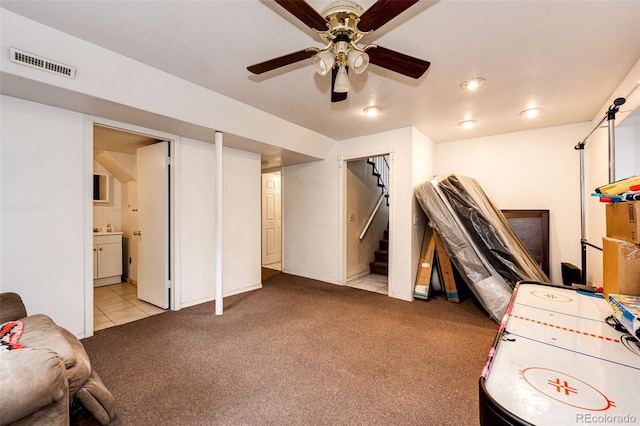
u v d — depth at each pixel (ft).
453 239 10.42
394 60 5.37
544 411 2.38
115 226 15.05
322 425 4.92
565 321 4.34
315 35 5.91
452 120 11.10
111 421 4.98
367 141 13.24
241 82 8.00
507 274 9.56
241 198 12.83
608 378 2.86
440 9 5.02
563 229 11.66
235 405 5.42
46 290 7.52
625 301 3.97
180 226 10.64
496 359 3.25
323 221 14.98
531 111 10.05
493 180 13.14
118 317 9.85
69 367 4.49
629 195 4.29
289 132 11.81
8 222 6.95
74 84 6.42
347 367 6.74
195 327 9.02
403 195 12.08
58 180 7.66
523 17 5.23
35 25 5.49
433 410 5.29
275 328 8.97
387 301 11.69
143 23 5.54
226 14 5.27
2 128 6.81
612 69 7.11
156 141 11.09
